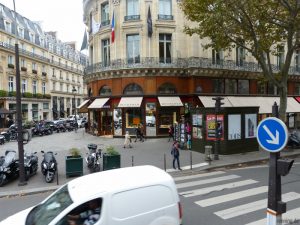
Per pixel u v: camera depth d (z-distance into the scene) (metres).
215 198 8.70
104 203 4.88
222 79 27.19
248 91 28.73
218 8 14.70
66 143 23.39
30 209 5.71
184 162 14.63
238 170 12.86
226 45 17.12
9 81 45.56
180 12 25.94
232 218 7.13
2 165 11.39
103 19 28.19
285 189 9.29
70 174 12.19
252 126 17.44
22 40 48.53
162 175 5.57
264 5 15.40
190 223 6.91
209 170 13.18
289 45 15.90
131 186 5.11
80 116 56.31
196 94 25.38
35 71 51.88
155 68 25.02
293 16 14.82
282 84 16.67
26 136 15.40
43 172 11.77
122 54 25.94
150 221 5.12
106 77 26.58
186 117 23.25
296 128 31.36
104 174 5.70
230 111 16.55
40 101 53.56
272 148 4.91
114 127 26.20
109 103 26.52
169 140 23.30
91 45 31.44
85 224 4.77
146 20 25.48
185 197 8.91
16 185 11.23
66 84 65.25
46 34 58.94
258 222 6.82
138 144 21.77
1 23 43.69
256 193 9.03
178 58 25.72
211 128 16.78
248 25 15.91
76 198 4.95
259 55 16.98
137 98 25.09
